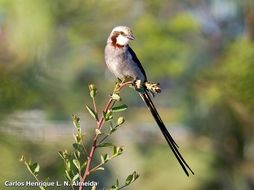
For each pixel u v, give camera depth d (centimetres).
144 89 596
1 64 662
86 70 1600
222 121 1595
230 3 1803
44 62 1034
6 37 990
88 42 1519
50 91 1099
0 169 643
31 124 641
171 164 1758
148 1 1816
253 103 841
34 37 1025
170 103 1884
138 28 1828
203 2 1862
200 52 1716
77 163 477
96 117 475
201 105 1656
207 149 1723
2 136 575
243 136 1652
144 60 1822
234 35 1811
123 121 476
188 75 1641
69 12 1193
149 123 1869
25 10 1082
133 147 1784
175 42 1809
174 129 1877
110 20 1372
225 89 874
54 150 1075
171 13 1898
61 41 1334
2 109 559
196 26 1830
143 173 1727
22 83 602
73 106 1395
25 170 727
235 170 1708
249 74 834
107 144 477
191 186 1723
